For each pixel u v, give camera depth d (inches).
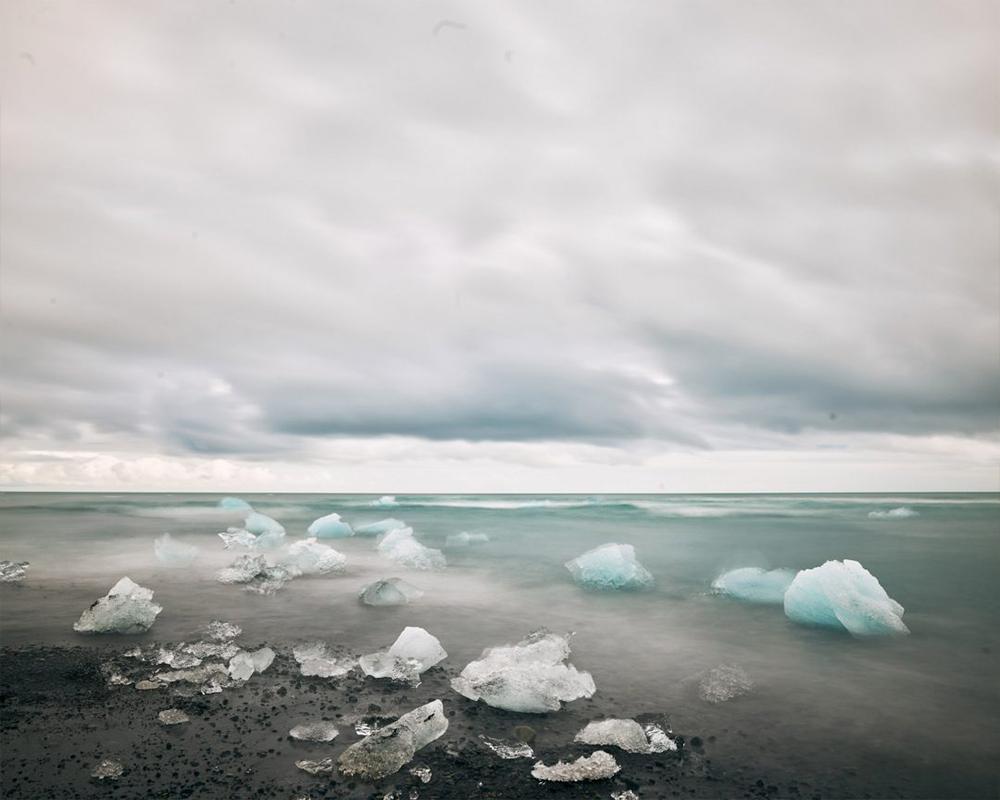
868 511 1245.7
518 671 245.3
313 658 281.4
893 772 185.5
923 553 658.2
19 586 451.2
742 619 376.5
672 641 328.2
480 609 398.0
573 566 520.1
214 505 1385.3
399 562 577.0
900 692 254.5
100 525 903.1
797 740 207.3
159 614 368.8
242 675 257.3
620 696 247.1
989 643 326.0
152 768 177.9
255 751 189.8
